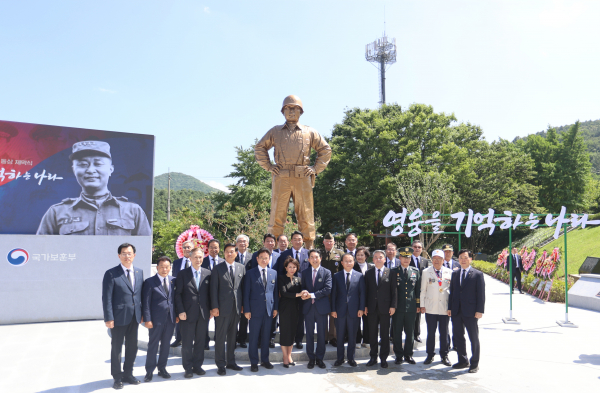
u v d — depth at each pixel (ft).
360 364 22.12
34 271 34.71
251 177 96.22
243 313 22.07
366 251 24.13
